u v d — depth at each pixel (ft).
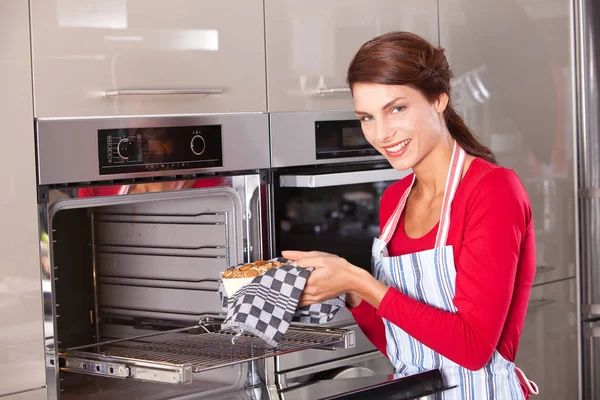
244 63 6.33
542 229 8.76
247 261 6.55
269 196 6.64
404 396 5.28
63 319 6.73
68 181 5.38
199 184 6.16
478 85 8.10
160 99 5.85
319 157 6.92
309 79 6.80
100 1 5.50
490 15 8.19
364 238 7.42
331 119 7.00
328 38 6.91
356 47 7.12
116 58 5.60
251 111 6.40
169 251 6.91
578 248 9.11
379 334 5.65
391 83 4.57
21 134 5.15
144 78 5.75
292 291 4.82
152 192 5.88
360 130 7.25
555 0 8.83
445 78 4.81
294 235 6.82
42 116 5.25
